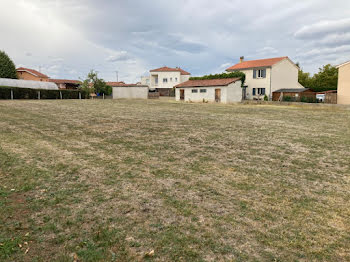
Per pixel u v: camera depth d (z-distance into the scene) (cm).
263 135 937
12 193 393
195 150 692
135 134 916
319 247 273
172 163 568
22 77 5362
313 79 4891
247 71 3794
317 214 348
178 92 3900
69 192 403
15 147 673
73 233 291
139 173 498
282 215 343
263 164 573
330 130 1083
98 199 380
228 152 676
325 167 559
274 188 436
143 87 4775
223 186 441
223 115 1667
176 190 419
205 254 256
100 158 597
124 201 375
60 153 632
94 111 1764
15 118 1251
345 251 267
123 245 270
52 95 3484
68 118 1322
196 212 346
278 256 255
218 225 314
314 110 2181
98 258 248
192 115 1630
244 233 297
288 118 1552
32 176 468
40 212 338
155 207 359
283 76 3669
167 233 294
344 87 2783
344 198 401
